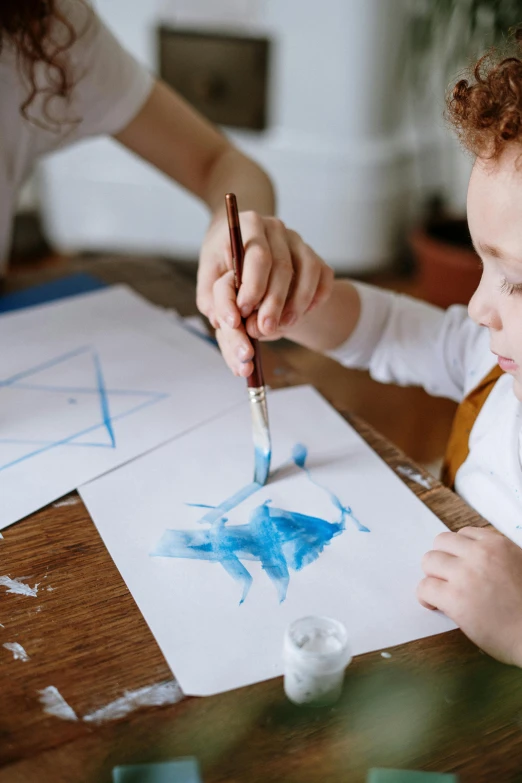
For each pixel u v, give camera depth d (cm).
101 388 76
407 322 84
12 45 84
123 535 57
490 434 69
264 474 63
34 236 229
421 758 42
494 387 71
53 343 83
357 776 41
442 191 210
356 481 63
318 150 198
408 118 200
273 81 195
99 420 71
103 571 54
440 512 60
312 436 69
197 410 73
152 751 42
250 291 62
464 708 44
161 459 66
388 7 179
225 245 70
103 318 89
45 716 44
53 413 72
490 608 49
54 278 99
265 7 187
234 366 62
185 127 99
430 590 51
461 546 53
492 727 43
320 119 195
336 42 185
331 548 56
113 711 44
